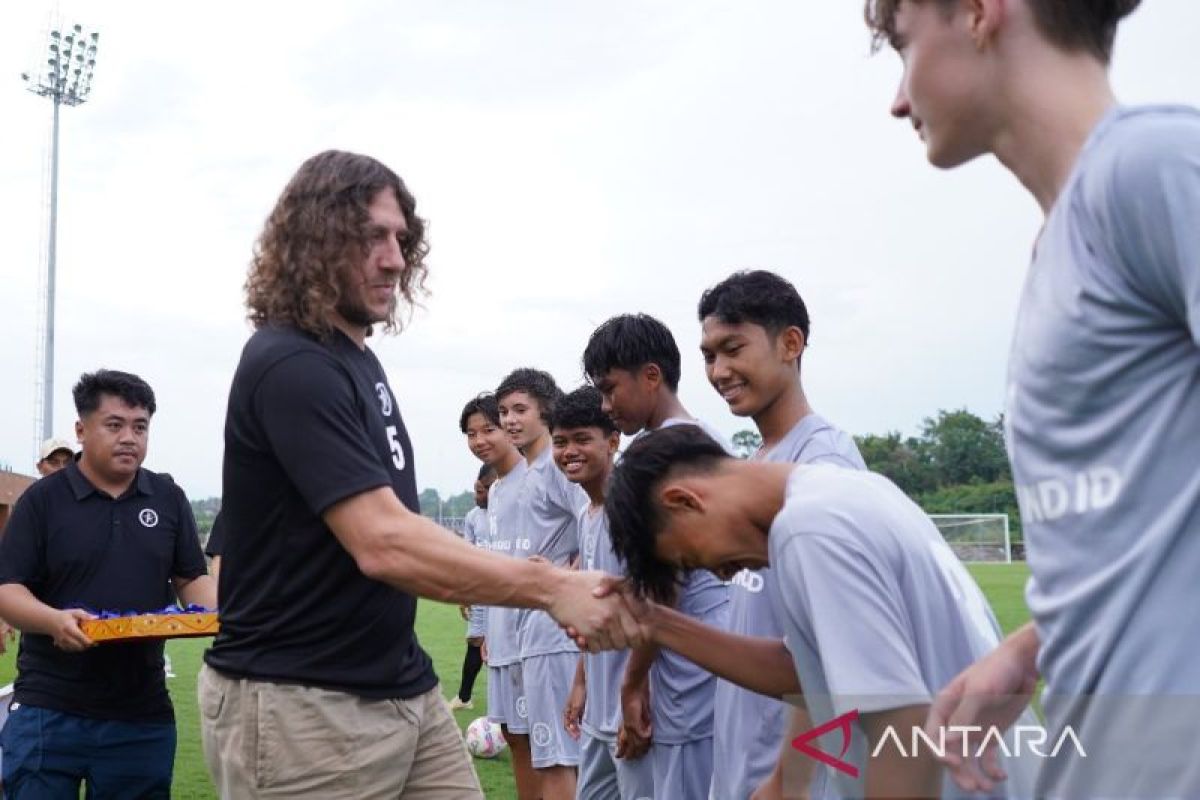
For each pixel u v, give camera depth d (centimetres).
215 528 445
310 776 248
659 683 345
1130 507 134
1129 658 135
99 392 411
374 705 256
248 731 249
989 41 149
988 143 156
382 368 278
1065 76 146
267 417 243
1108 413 136
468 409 605
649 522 204
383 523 238
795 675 226
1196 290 122
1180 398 131
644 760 355
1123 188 130
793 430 309
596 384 374
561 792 505
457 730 288
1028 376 146
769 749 280
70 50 2861
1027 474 148
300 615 249
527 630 516
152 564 418
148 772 399
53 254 2720
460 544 240
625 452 210
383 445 260
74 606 405
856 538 172
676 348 374
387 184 264
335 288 253
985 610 191
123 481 421
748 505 195
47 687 386
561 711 505
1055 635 145
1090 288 135
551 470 549
